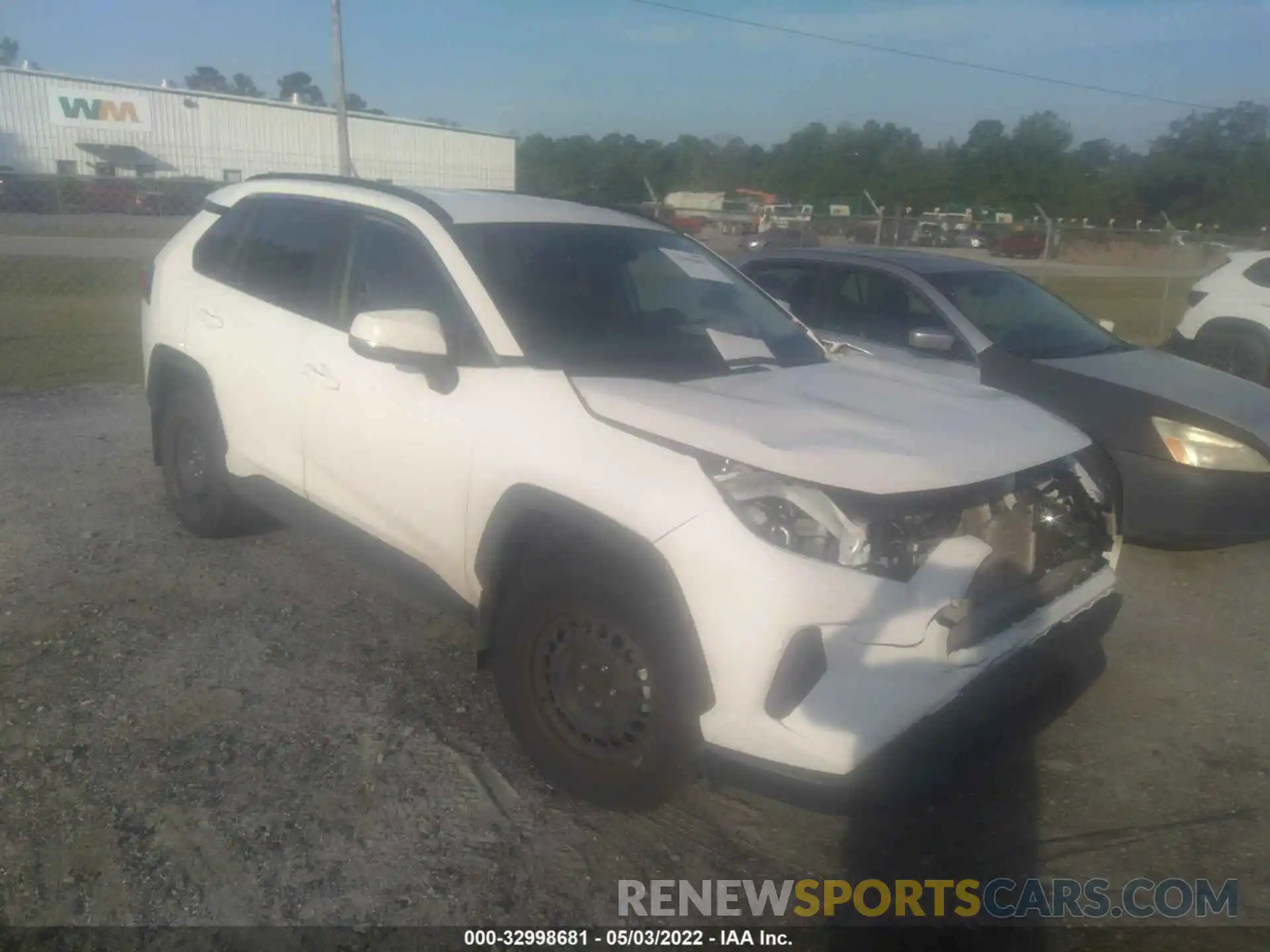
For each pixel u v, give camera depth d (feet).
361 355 11.85
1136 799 11.95
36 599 15.38
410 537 12.83
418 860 10.22
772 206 129.80
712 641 9.52
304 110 147.13
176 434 17.57
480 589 12.05
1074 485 12.09
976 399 12.75
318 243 14.93
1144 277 80.53
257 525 17.67
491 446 11.50
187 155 144.87
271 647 14.26
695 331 13.50
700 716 9.78
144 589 15.85
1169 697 14.37
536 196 15.51
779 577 9.30
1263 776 12.47
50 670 13.38
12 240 72.38
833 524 9.63
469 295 12.49
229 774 11.37
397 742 12.15
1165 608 17.39
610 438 10.64
